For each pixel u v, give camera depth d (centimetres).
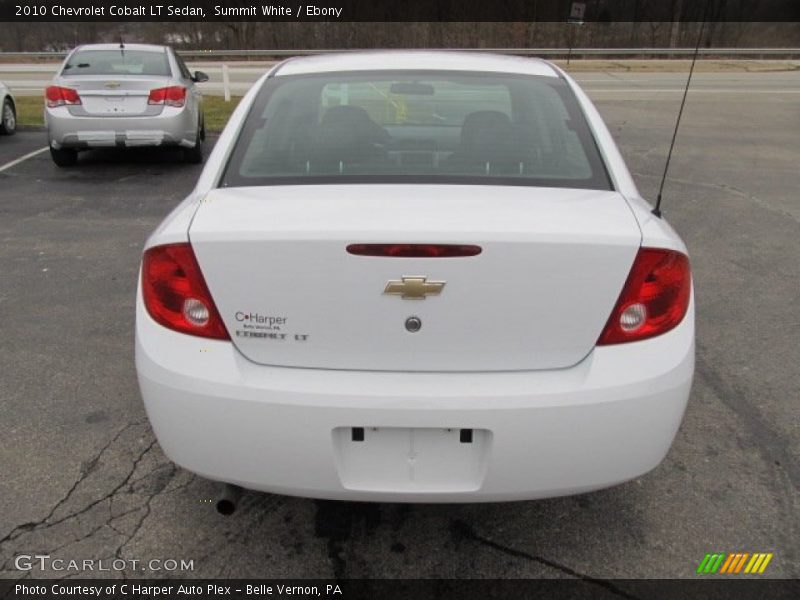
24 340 417
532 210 222
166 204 728
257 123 283
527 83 307
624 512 277
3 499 281
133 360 394
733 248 593
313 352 213
